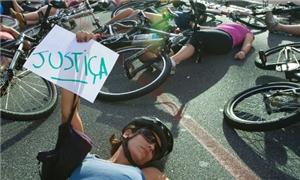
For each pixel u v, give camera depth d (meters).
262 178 2.97
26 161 3.17
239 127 3.39
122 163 2.33
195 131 3.59
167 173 3.02
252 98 3.95
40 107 3.72
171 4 6.88
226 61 5.07
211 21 6.62
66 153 2.00
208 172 3.04
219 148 3.33
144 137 2.31
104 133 3.57
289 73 4.03
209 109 3.97
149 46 4.23
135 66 4.80
